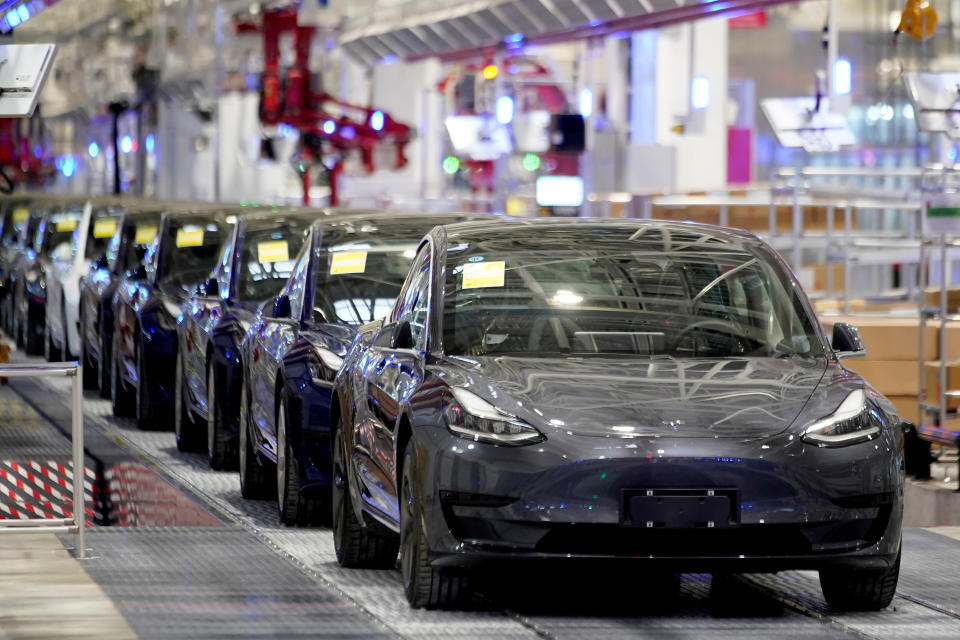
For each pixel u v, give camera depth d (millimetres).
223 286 26188
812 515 13727
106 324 36219
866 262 45375
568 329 15438
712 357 15328
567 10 49062
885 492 14031
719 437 13719
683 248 16672
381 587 15750
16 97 25703
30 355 46406
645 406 14086
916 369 30078
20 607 14391
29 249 49750
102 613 14125
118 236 36656
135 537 18609
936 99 27938
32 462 29672
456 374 14633
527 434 13750
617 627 13750
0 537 18609
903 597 15438
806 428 13945
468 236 16766
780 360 15352
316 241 22156
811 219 49625
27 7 37094
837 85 41281
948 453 30438
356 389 16859
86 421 33312
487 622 13875
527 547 13648
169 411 31469
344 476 17156
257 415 22266
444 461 13852
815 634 13539
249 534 18938
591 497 13562
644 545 13609
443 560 13891
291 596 15008
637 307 15750
